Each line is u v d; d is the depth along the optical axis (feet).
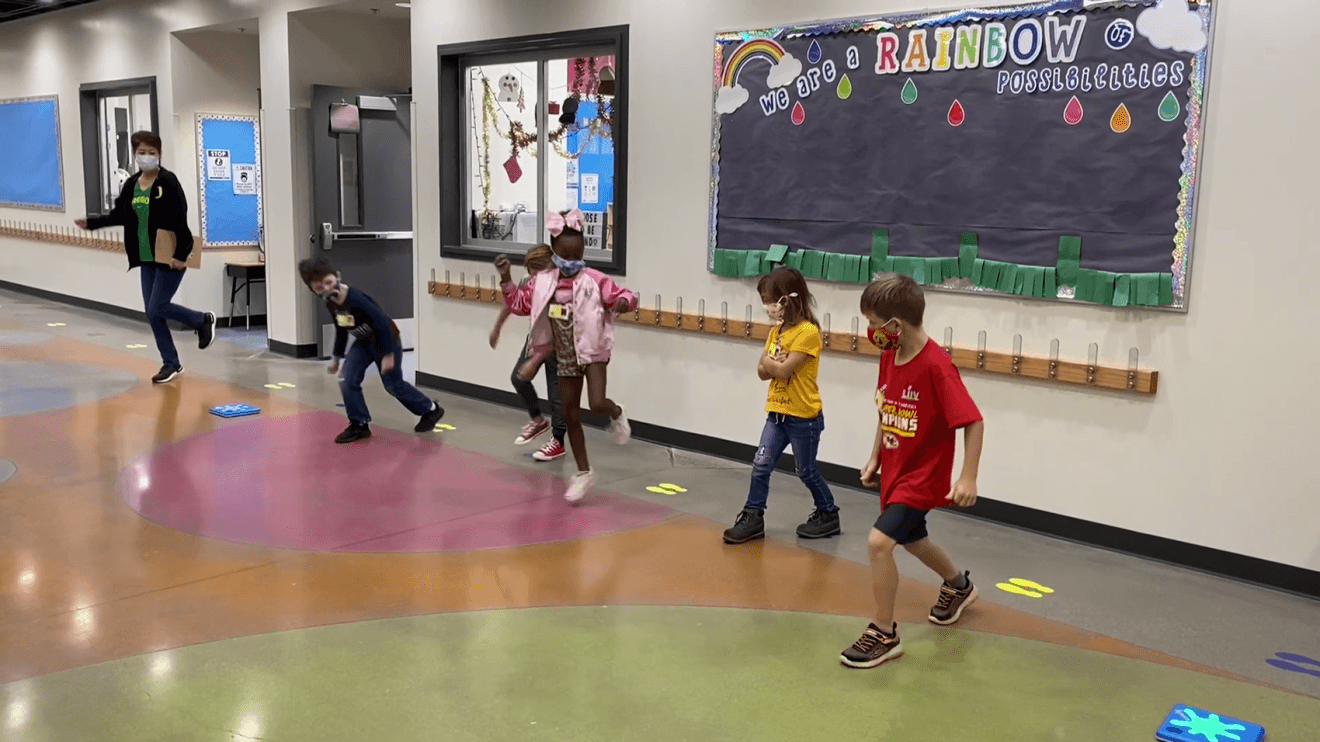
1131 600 13.57
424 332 26.73
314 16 28.89
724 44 19.19
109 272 38.60
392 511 16.58
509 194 24.72
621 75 21.03
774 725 10.10
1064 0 15.12
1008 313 16.25
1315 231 13.33
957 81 16.35
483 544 15.16
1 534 15.12
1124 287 14.84
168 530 15.44
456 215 25.80
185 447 20.10
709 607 13.03
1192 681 11.27
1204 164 14.15
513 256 23.89
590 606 12.99
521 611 12.78
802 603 13.21
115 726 9.87
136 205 25.32
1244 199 13.85
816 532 15.69
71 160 39.96
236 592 13.20
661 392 21.30
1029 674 11.34
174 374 26.78
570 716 10.19
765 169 18.89
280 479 18.16
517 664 11.34
